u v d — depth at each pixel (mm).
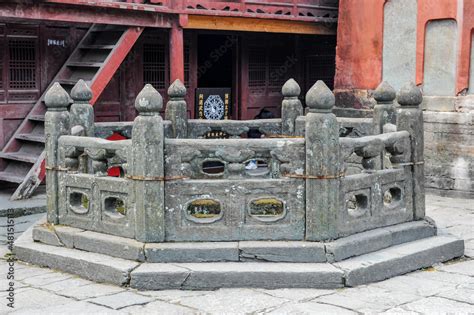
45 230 7742
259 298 6293
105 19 12141
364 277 6746
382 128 9062
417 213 8047
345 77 14812
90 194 7465
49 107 7805
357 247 7055
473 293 6566
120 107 14633
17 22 12891
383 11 13930
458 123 12586
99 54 13031
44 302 6238
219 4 13773
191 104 15969
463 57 12477
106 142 7230
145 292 6496
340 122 9852
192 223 6922
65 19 11594
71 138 7613
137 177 6891
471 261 7887
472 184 12438
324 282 6566
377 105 9164
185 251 6762
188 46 15828
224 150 6926
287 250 6770
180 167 6895
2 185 12672
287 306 6082
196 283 6547
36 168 11586
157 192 6828
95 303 6188
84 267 6980
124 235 7121
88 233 7406
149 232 6859
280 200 6926
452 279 7051
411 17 13367
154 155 6797
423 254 7426
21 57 13023
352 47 14648
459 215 10859
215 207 7453
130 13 12477
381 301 6262
